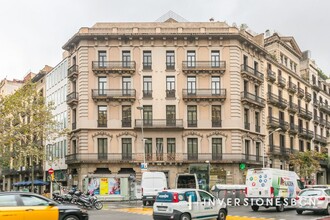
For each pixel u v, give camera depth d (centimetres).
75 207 1733
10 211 1551
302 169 5928
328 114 8312
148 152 4922
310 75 7550
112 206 3434
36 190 6219
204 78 5053
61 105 5703
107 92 4966
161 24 5219
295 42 7019
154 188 3475
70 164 5109
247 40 5256
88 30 5050
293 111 6538
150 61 5069
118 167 4872
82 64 5028
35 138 4891
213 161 4894
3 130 4544
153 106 4984
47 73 6431
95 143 4916
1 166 5197
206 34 5050
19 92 4650
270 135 5825
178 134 4947
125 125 4956
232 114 5016
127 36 5019
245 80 5281
